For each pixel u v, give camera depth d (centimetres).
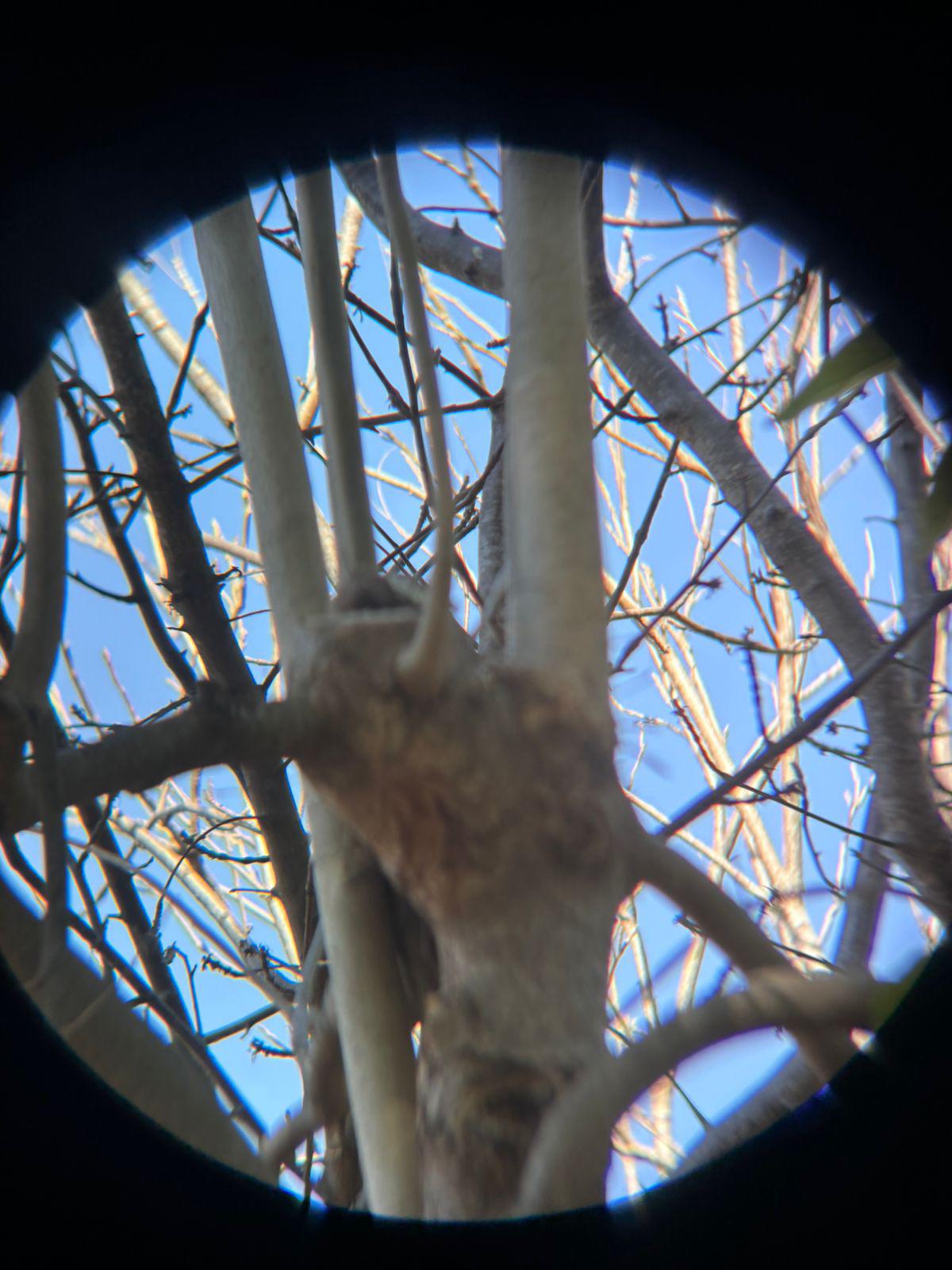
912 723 223
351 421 145
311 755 112
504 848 111
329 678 112
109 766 103
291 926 270
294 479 154
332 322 147
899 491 254
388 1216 121
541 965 110
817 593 240
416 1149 125
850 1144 121
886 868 219
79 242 164
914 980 122
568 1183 99
